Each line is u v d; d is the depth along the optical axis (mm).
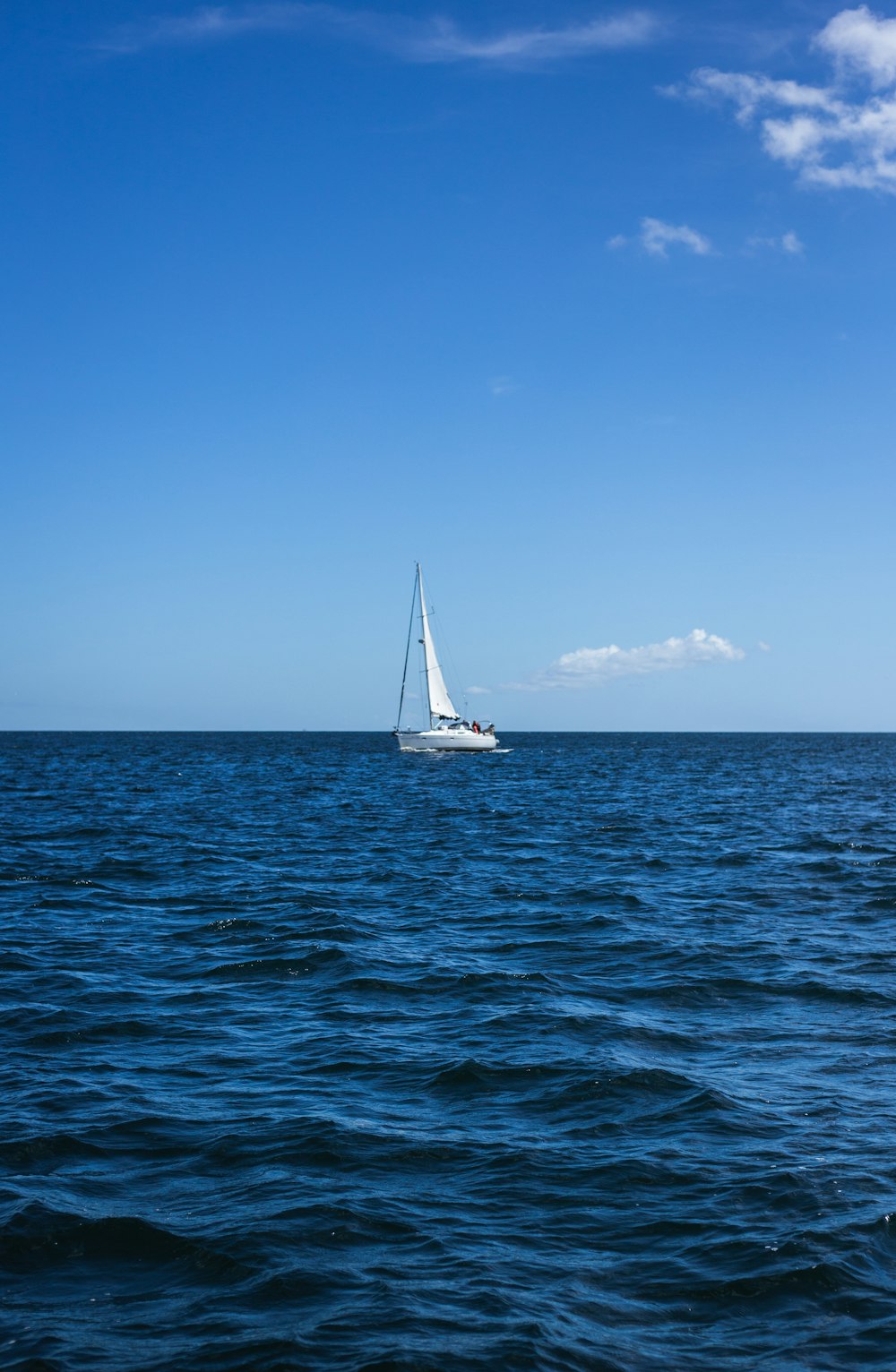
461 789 68688
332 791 66188
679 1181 10133
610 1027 15250
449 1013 16062
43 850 33969
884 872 30188
